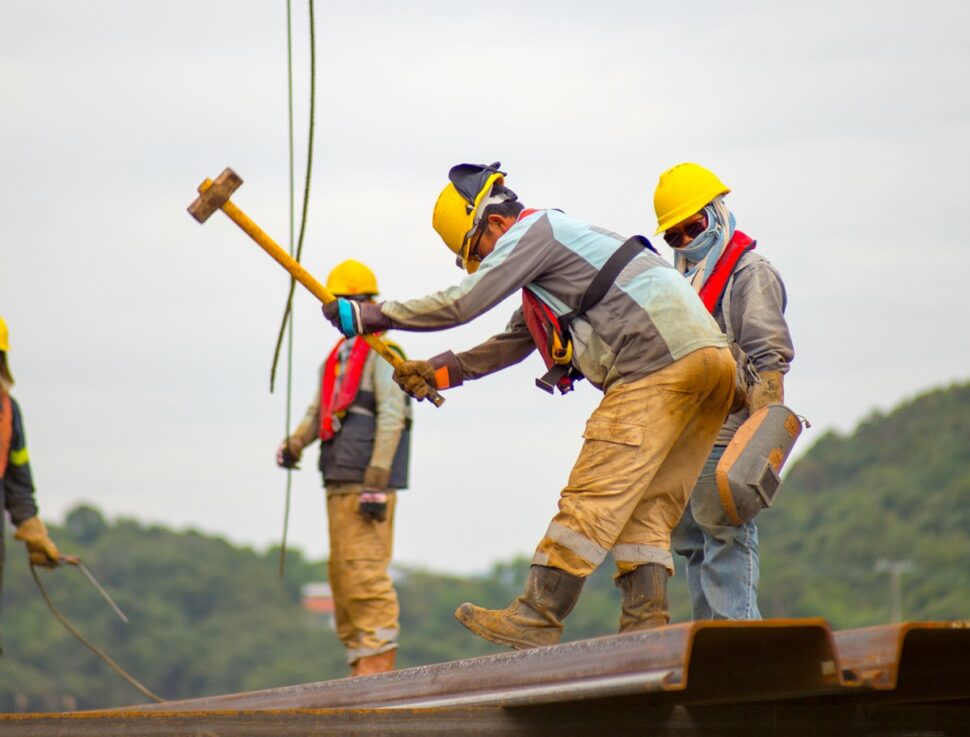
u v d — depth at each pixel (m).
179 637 110.31
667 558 11.82
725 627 9.17
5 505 19.64
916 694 10.46
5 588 110.44
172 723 9.73
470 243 12.20
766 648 9.66
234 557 117.06
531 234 11.69
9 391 19.52
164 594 114.75
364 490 18.86
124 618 19.52
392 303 11.96
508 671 10.41
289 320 14.16
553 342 11.84
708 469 13.83
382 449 18.83
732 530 13.83
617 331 11.54
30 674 104.56
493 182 12.23
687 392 11.50
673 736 10.41
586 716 10.32
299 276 12.16
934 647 10.18
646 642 9.42
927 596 57.12
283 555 16.41
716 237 13.90
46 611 110.06
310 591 116.69
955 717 10.98
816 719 10.70
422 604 96.31
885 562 60.34
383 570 19.16
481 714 10.16
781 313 13.70
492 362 12.69
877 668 9.39
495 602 96.31
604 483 11.46
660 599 11.70
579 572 11.44
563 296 11.71
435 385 12.55
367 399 19.03
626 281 11.57
